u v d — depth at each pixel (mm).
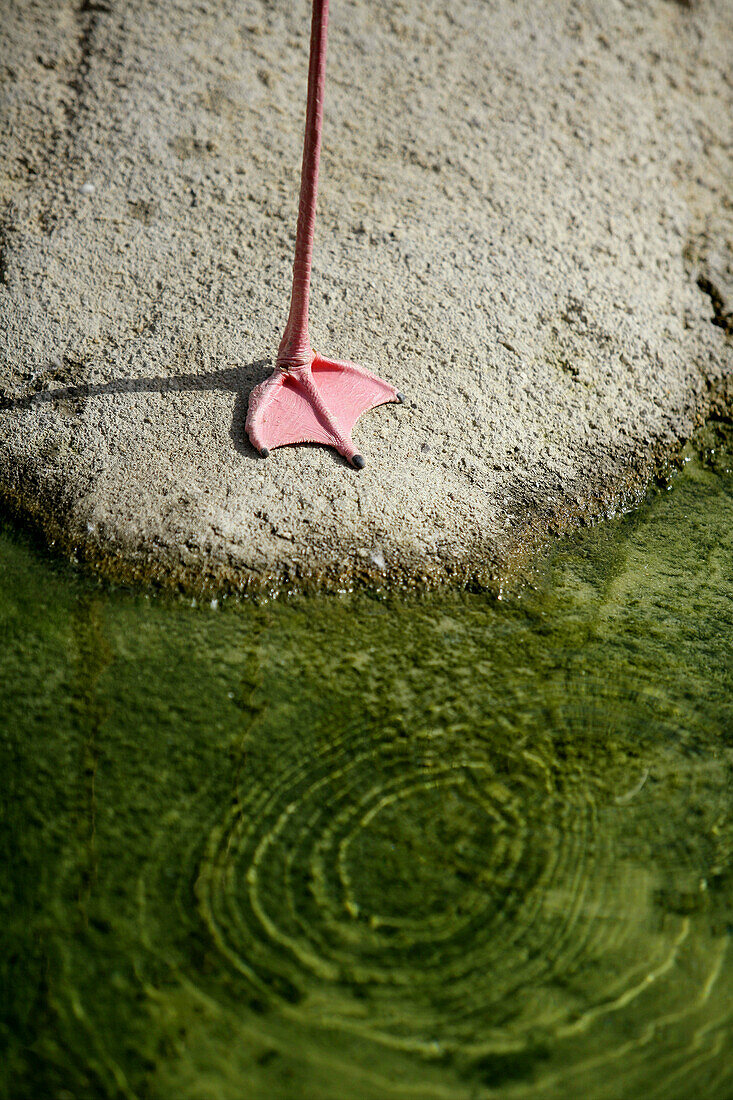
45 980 1544
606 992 1554
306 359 1790
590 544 1793
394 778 1632
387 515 1758
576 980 1558
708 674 1702
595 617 1736
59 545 1732
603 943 1570
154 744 1637
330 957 1560
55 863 1584
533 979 1557
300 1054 1528
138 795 1613
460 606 1733
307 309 1772
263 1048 1529
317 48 1673
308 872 1590
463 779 1634
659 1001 1552
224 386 1808
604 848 1607
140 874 1583
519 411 1840
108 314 1847
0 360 1818
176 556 1726
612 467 1837
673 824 1618
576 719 1668
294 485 1761
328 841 1603
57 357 1819
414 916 1577
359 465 1771
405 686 1680
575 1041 1538
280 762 1634
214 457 1768
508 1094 1521
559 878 1594
